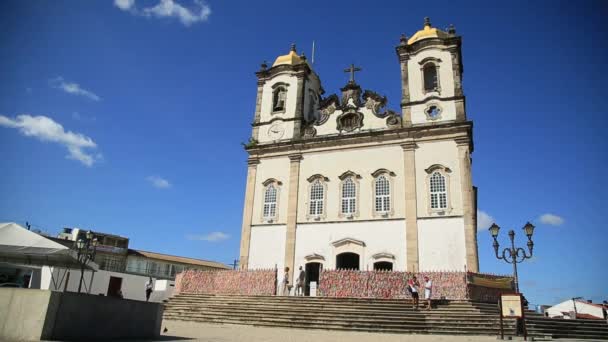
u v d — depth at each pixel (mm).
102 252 51781
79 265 16828
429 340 15289
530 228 20906
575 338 18484
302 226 31641
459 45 32750
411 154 30438
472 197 28172
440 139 30078
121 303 12312
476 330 18375
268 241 32219
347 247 29734
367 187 30938
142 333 12977
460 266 26625
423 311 20312
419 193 29312
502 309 16375
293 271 30578
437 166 29438
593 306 43531
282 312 21578
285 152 34312
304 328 19906
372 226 29734
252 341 13375
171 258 57938
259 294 25781
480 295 22547
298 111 35562
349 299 22281
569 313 38969
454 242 27297
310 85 38219
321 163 32969
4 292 10648
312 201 32188
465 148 29203
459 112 30500
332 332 18312
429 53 32781
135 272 54062
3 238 14461
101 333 11555
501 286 23500
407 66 33156
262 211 33375
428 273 22984
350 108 33844
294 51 38969
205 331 16750
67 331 10672
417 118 31469
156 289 39125
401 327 18938
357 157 32031
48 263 17188
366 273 23750
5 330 10305
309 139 33656
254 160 35094
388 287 23250
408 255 27969
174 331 16219
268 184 33969
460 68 33094
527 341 15805
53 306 10430
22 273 31891
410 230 28516
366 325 19312
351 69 35531
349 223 30422
